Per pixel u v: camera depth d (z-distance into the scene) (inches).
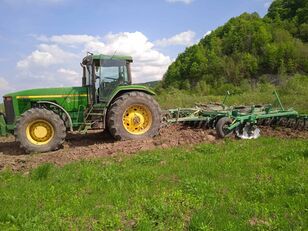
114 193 219.5
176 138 382.9
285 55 2022.6
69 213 192.2
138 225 175.0
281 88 1041.5
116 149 345.7
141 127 402.6
